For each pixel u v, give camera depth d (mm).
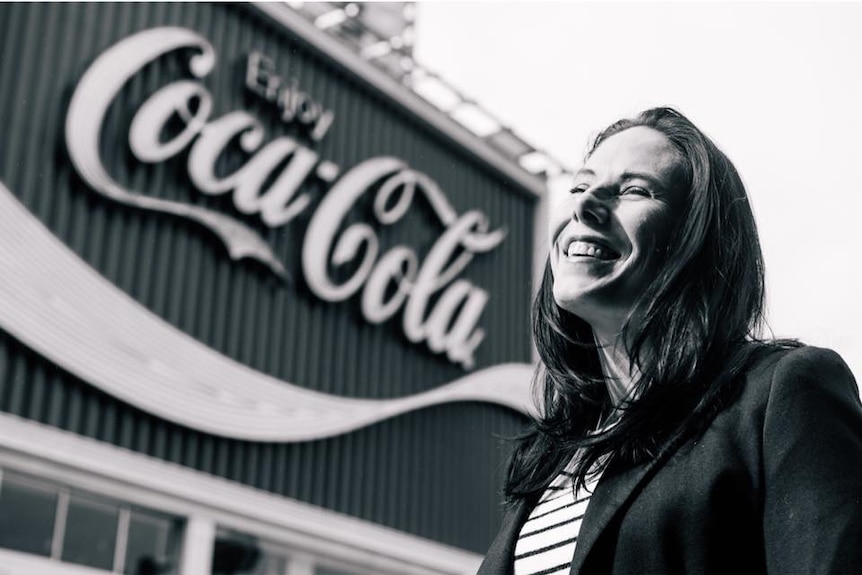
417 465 12984
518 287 14914
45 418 9453
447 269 13859
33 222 9586
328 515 11680
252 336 11445
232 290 11383
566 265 1501
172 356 10508
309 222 12328
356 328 12617
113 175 10578
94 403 9883
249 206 11562
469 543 13289
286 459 11539
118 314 10133
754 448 1265
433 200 13742
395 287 13188
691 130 1518
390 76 13797
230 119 11594
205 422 10664
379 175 13078
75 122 10242
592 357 1666
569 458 1592
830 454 1210
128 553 10016
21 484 9367
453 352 13523
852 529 1148
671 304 1408
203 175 11172
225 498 10711
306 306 12102
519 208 15312
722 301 1415
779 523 1202
